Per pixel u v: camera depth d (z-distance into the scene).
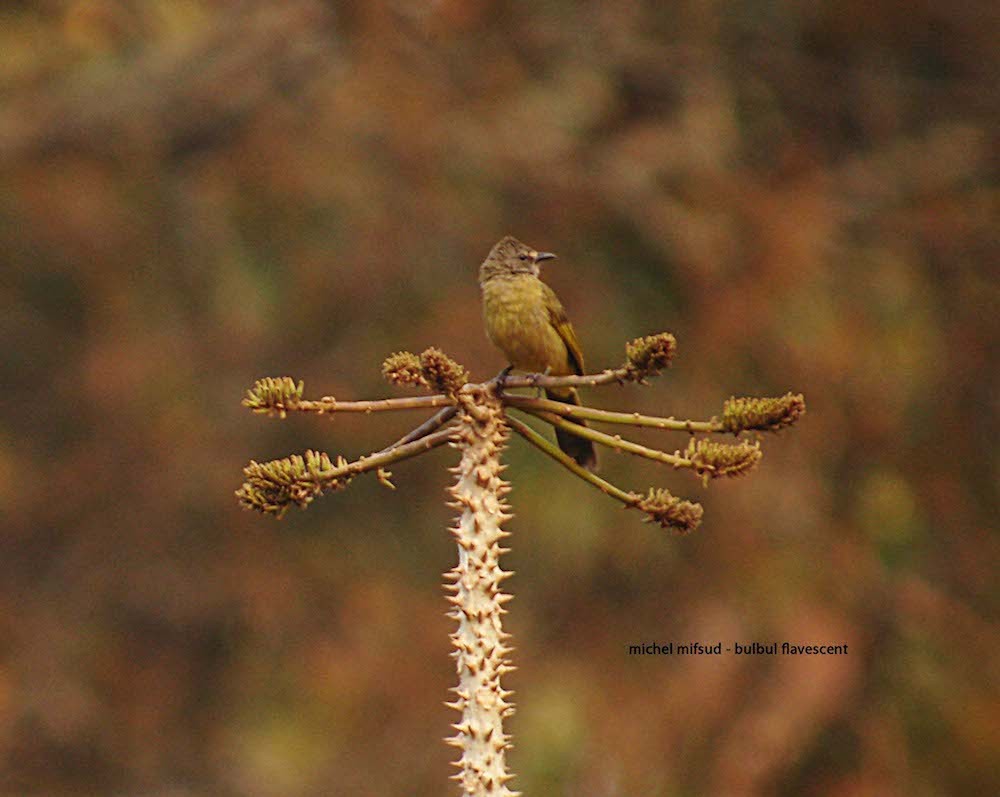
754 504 15.18
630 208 16.64
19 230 19.44
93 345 19.53
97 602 18.41
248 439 18.28
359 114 17.30
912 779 14.52
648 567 15.47
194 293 18.92
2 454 19.25
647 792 14.23
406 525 17.66
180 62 18.31
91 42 18.41
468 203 17.59
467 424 3.05
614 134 17.50
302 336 18.06
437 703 16.62
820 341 15.89
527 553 15.59
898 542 15.78
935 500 15.89
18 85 18.77
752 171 17.31
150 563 18.48
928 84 18.22
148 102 18.44
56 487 18.89
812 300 16.14
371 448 17.38
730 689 14.48
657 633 15.33
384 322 17.58
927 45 18.12
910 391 16.34
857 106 17.73
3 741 17.95
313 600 17.64
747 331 15.79
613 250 16.80
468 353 16.70
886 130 17.75
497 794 2.91
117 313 19.22
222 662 18.25
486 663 2.94
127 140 18.58
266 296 18.22
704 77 17.38
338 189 17.98
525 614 15.62
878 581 15.26
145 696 18.25
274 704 17.41
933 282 17.22
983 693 15.08
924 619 15.12
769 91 17.81
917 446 16.14
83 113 18.56
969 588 15.75
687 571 15.42
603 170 16.88
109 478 18.69
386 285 17.61
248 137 18.16
